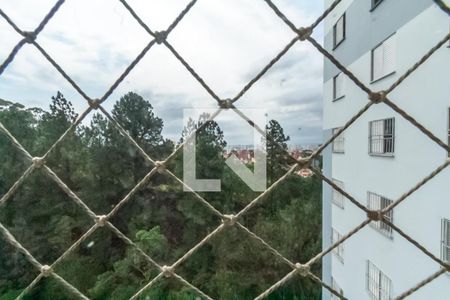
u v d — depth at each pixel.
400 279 4.46
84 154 15.02
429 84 3.85
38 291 12.25
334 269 7.35
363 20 5.66
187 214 13.74
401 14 4.43
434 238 3.77
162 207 14.73
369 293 5.43
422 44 3.96
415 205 4.13
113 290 12.29
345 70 1.05
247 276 12.27
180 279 1.22
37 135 14.00
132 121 15.32
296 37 1.04
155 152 15.13
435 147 3.73
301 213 12.94
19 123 12.99
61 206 14.11
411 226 4.22
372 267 5.40
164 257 13.06
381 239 5.04
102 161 15.11
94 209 14.72
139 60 1.10
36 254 13.10
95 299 12.13
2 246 12.23
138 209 15.01
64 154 14.32
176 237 14.55
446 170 3.57
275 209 13.66
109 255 14.31
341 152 6.85
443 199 3.61
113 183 15.25
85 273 13.27
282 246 12.34
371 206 5.42
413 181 4.15
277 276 12.13
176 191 14.34
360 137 5.82
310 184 13.92
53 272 1.17
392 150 4.79
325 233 8.15
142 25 1.08
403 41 4.37
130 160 15.27
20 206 13.27
